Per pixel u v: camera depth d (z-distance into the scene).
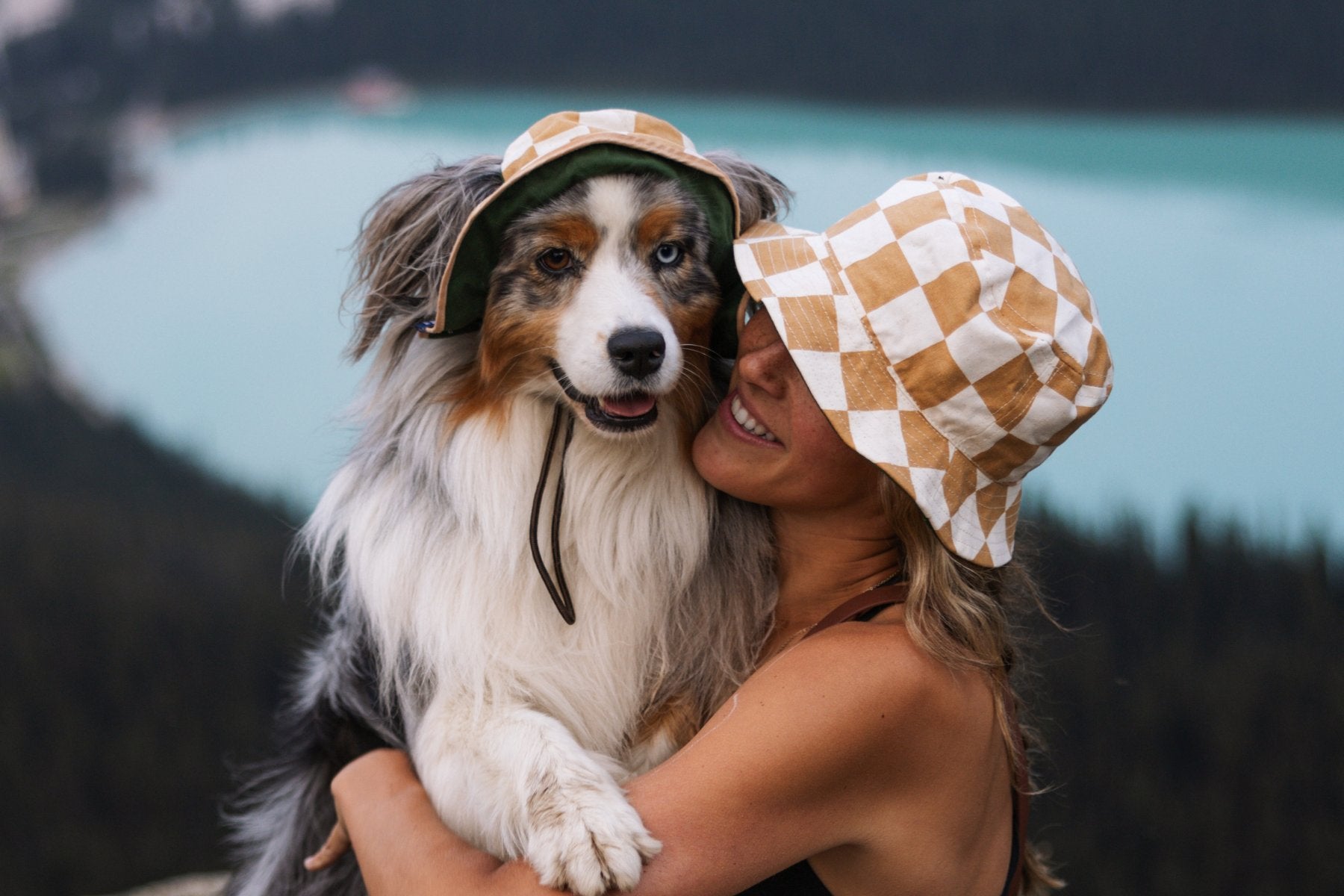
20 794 10.65
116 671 11.52
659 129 1.77
